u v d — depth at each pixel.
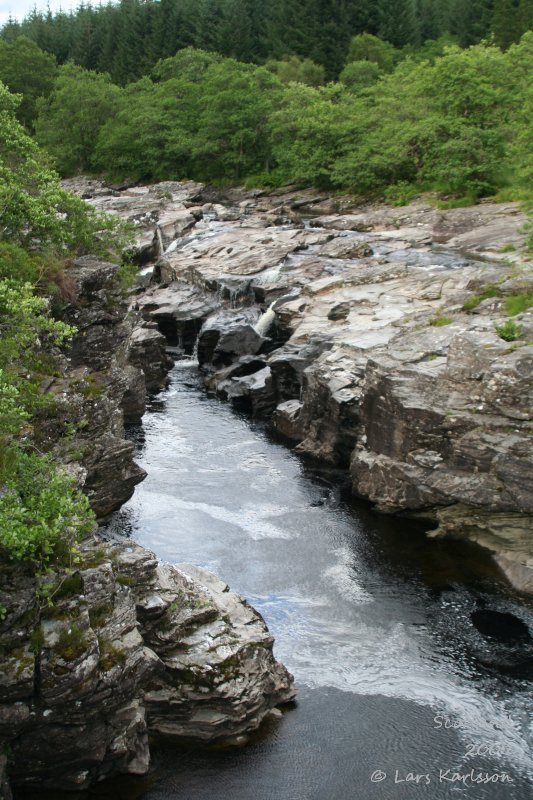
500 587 24.50
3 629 14.60
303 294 46.06
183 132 98.50
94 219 35.12
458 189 67.44
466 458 26.25
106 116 108.19
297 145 82.12
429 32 127.88
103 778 16.56
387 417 28.94
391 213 65.38
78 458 22.92
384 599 23.73
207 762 17.23
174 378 46.38
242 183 92.38
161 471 32.97
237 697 17.56
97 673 15.02
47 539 14.91
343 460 33.72
